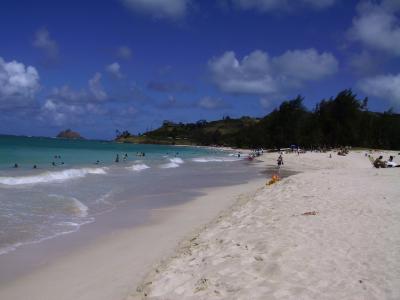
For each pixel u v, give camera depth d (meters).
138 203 18.31
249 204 15.50
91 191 20.89
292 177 23.27
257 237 9.79
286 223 11.12
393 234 9.75
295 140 114.75
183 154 84.31
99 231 12.59
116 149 93.50
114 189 22.28
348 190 16.98
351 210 12.66
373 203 13.77
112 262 9.47
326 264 7.69
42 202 16.50
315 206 13.55
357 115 109.44
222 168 45.69
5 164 33.38
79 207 16.20
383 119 115.06
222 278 7.27
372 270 7.36
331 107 113.44
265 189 20.56
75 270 8.89
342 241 9.19
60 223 13.31
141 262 9.43
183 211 16.61
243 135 153.38
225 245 9.43
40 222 13.22
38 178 23.95
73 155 54.38
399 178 21.88
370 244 8.95
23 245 10.64
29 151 56.84
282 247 8.74
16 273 8.65
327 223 10.96
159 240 11.60
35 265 9.20
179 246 10.62
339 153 74.75
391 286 6.65
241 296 6.47
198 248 9.62
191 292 6.86
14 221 13.03
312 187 18.12
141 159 53.25
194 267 8.11
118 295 7.39
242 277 7.23
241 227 11.25
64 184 22.81
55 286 7.93
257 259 8.12
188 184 26.95
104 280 8.23
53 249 10.46
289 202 14.71
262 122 141.00
